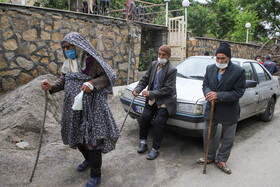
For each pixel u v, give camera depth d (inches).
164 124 139.9
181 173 126.6
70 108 103.7
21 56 223.5
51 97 204.1
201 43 423.8
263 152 156.2
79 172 122.6
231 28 770.2
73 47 100.2
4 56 214.1
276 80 240.2
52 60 242.4
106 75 102.0
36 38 229.9
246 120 232.4
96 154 106.0
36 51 231.5
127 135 176.9
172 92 137.7
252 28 790.5
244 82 118.6
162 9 607.5
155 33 417.4
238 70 118.1
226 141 128.3
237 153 154.5
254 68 205.9
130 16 326.3
